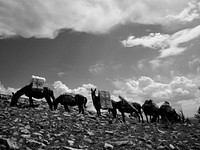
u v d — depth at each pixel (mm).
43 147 8961
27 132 10672
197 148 11875
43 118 15039
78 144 10297
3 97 23297
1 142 8266
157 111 20469
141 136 13492
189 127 18859
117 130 14523
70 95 19703
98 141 11289
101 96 19531
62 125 13523
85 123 15359
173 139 13703
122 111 19578
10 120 12977
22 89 18922
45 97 19312
